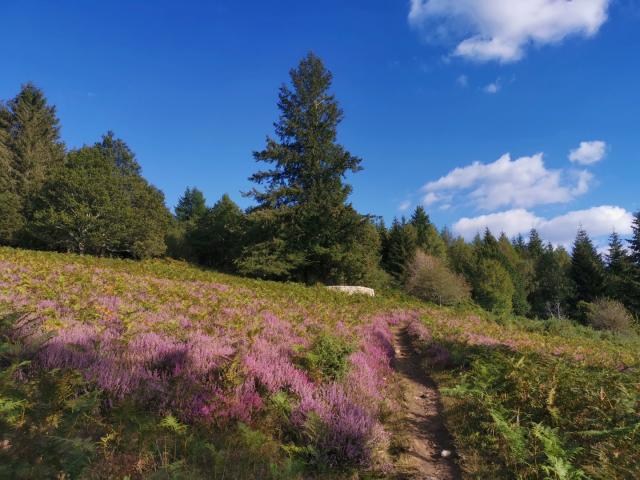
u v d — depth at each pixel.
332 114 47.03
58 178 38.75
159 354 6.53
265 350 7.56
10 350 5.02
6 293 9.90
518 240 118.75
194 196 95.56
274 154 44.81
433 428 6.90
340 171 45.09
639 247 57.88
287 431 5.45
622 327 32.22
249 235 42.53
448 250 83.88
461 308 32.34
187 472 3.84
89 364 5.49
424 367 11.14
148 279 19.09
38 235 38.00
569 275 68.00
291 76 48.31
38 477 3.21
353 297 28.39
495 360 9.51
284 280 41.91
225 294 18.20
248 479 4.11
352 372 7.66
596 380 7.23
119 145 67.88
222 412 5.21
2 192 45.25
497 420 5.47
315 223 41.47
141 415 4.70
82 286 13.40
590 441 5.49
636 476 4.40
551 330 25.31
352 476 4.82
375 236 46.53
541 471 4.77
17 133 56.03
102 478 3.63
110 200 40.59
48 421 3.93
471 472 5.16
